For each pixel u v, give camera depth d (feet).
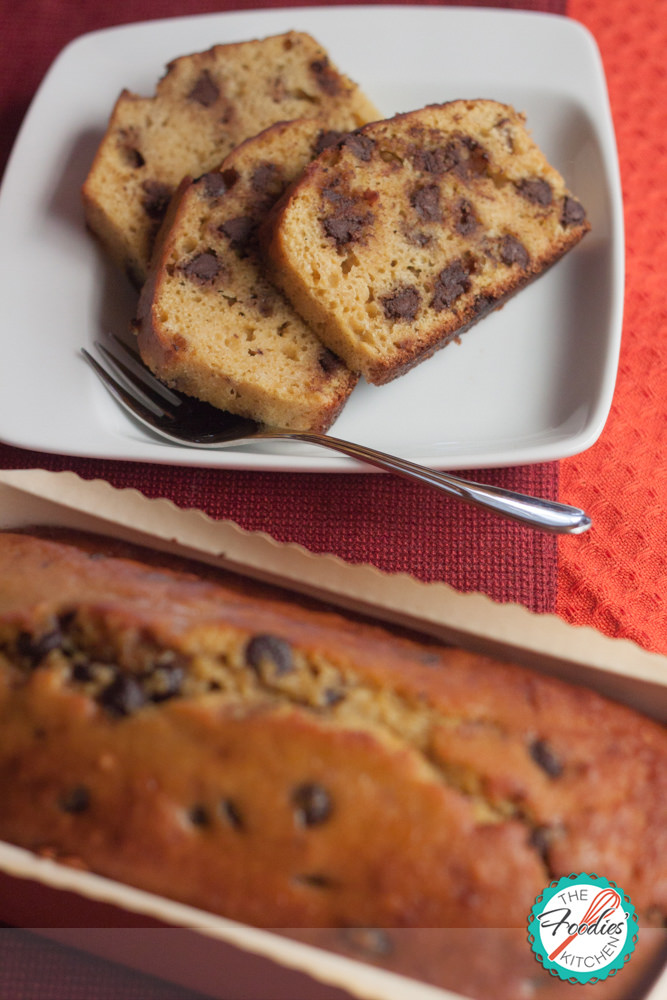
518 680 1.10
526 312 1.47
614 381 1.38
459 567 1.34
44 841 1.03
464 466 1.32
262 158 1.48
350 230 1.43
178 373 1.39
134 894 0.98
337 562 1.15
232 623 1.08
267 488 1.38
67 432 1.36
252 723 1.03
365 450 1.33
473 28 1.58
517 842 1.02
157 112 1.53
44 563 1.14
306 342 1.42
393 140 1.47
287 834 1.01
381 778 1.02
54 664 1.06
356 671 1.07
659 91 1.64
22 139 1.52
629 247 1.55
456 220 1.46
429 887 1.00
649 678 1.10
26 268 1.46
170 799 1.02
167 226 1.45
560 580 1.35
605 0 1.70
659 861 1.04
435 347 1.44
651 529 1.37
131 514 1.17
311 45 1.56
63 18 1.70
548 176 1.49
